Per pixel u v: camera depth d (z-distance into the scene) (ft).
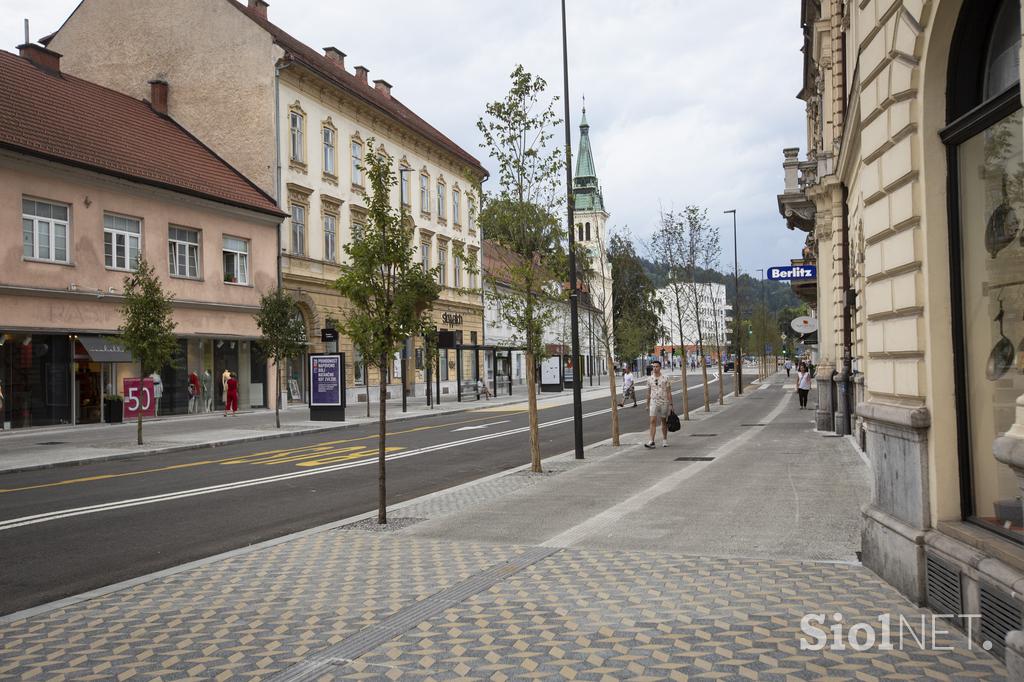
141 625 18.04
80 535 29.78
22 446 64.59
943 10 17.24
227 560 24.34
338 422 90.48
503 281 50.19
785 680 13.69
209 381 102.73
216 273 103.09
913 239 18.69
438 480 45.19
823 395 67.87
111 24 124.57
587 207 254.68
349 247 31.32
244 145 116.98
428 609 18.52
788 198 79.71
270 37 116.06
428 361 33.35
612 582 20.35
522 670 14.53
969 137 17.37
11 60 94.99
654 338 123.65
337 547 26.03
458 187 179.22
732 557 22.71
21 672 15.29
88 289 84.64
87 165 84.28
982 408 17.15
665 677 13.97
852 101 40.63
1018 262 15.71
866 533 21.20
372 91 153.89
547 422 91.30
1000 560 14.69
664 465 46.75
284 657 15.69
